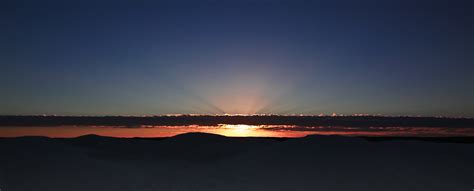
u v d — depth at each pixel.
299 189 8.29
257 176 8.98
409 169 9.20
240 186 8.45
